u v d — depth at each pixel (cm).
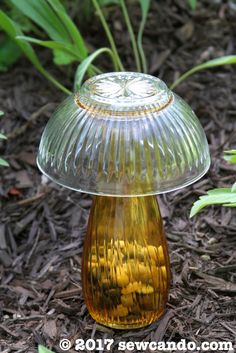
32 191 231
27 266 207
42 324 186
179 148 151
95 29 297
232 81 274
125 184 148
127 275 171
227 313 185
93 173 149
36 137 252
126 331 180
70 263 205
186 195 225
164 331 179
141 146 148
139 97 151
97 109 151
